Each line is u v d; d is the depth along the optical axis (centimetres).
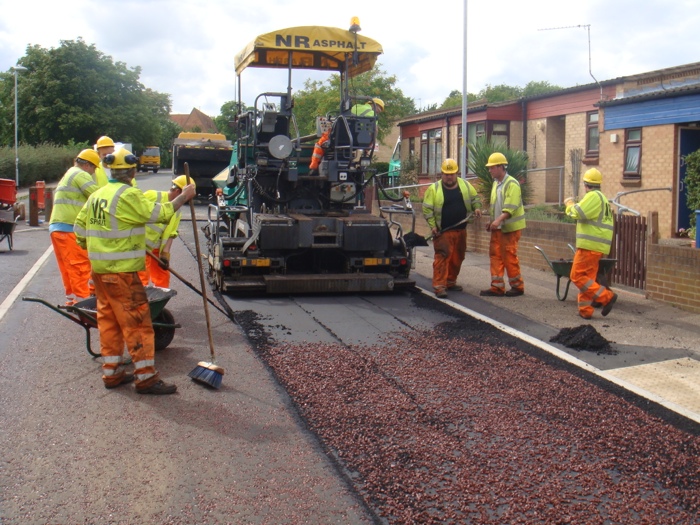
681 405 572
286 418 543
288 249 986
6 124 5894
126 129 6212
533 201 2091
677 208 1492
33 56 5862
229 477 449
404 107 3316
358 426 526
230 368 657
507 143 2284
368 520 400
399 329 799
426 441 500
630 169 1617
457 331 789
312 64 1138
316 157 1060
